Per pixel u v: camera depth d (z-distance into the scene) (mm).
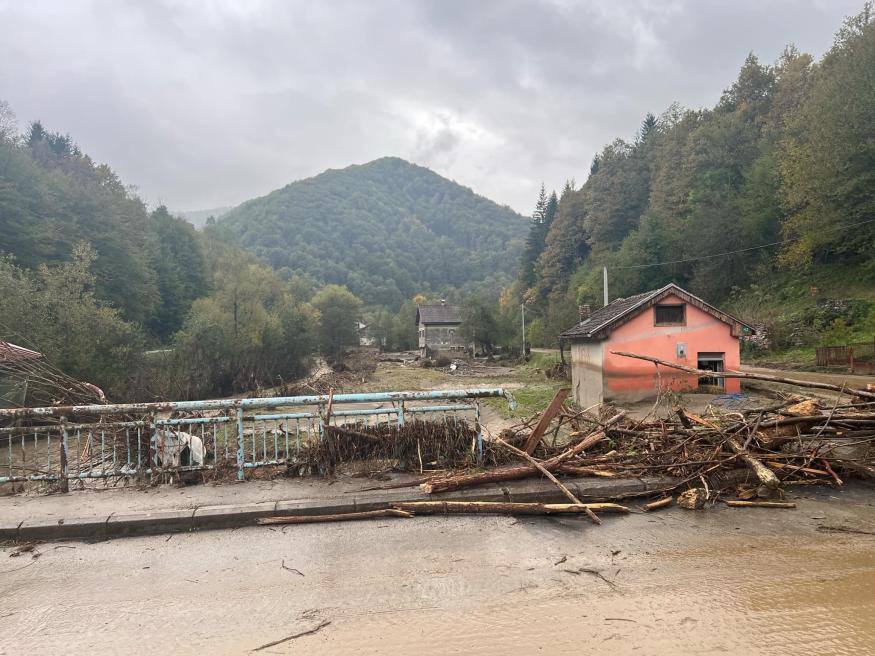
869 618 3236
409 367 54562
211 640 3131
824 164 30641
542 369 40750
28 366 13258
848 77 29703
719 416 7621
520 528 4902
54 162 61031
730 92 59438
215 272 71000
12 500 5637
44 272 22594
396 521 5125
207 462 7711
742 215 42281
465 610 3400
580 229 77625
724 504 5512
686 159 54469
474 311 61875
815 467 6312
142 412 6203
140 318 44750
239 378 33406
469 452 6512
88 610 3545
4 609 3586
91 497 5695
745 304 38406
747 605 3404
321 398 6445
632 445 6863
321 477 6277
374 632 3162
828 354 24500
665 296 19422
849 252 35219
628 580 3793
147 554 4508
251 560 4316
